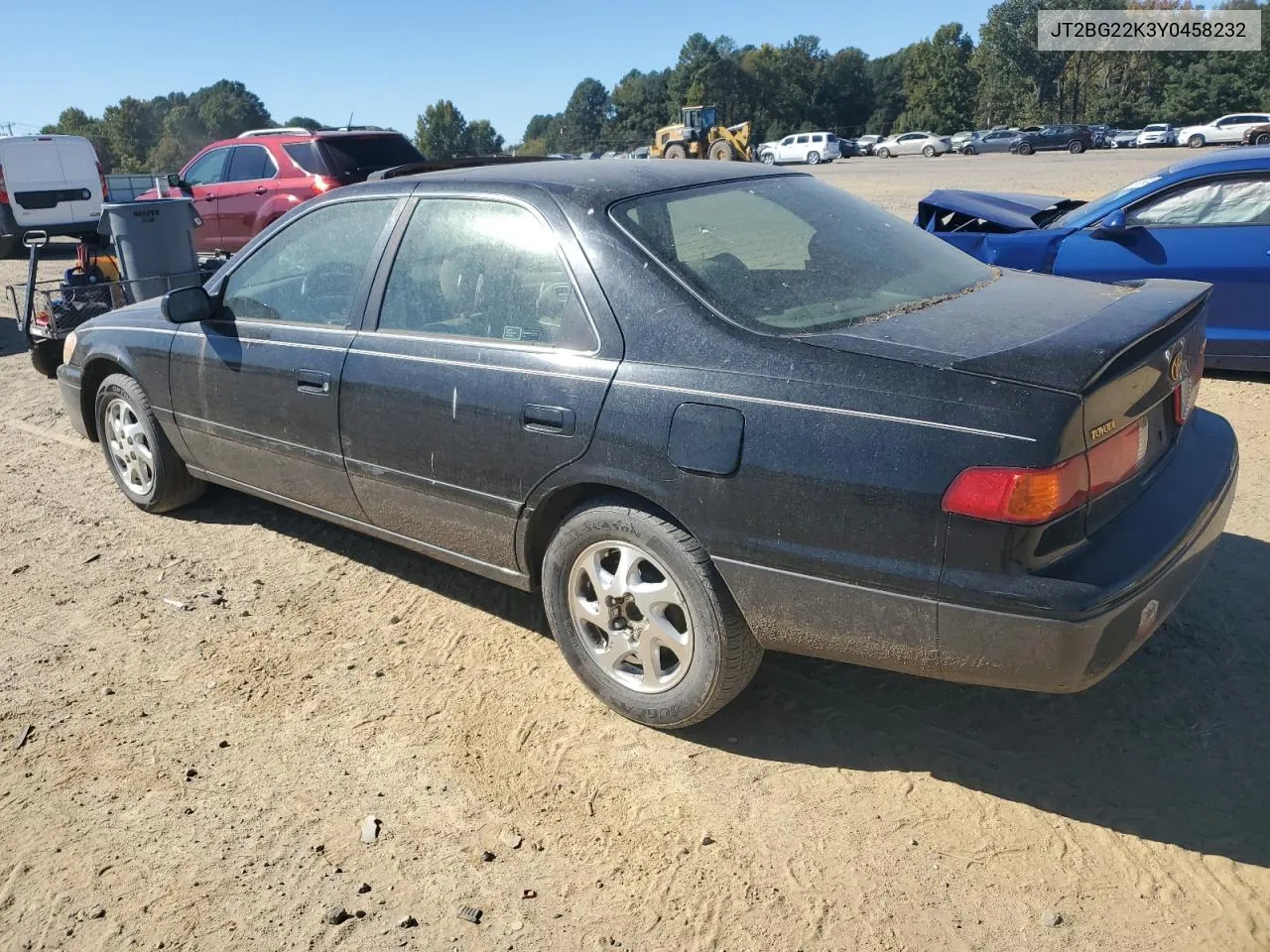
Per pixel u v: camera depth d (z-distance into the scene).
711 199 3.32
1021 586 2.34
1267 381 6.44
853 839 2.65
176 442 4.62
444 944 2.39
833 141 54.78
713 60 107.19
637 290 2.94
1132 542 2.49
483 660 3.60
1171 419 2.88
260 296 4.11
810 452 2.54
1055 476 2.30
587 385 2.94
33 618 4.03
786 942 2.34
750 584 2.71
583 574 3.13
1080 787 2.79
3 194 16.91
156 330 4.53
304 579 4.29
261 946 2.41
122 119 118.69
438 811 2.84
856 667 3.41
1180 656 3.34
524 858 2.65
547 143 128.12
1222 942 2.28
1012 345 2.54
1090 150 52.22
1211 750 2.90
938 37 94.81
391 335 3.56
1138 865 2.51
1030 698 3.19
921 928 2.36
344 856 2.68
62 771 3.08
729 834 2.69
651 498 2.83
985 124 92.81
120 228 7.00
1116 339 2.52
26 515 5.11
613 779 2.93
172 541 4.71
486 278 3.32
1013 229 6.92
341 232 3.85
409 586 4.18
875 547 2.49
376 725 3.25
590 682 3.21
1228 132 47.31
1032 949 2.29
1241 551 4.04
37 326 7.28
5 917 2.54
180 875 2.64
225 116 122.00
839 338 2.67
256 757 3.11
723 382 2.70
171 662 3.67
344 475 3.77
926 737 3.04
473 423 3.22
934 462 2.39
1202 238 6.19
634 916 2.45
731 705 3.24
